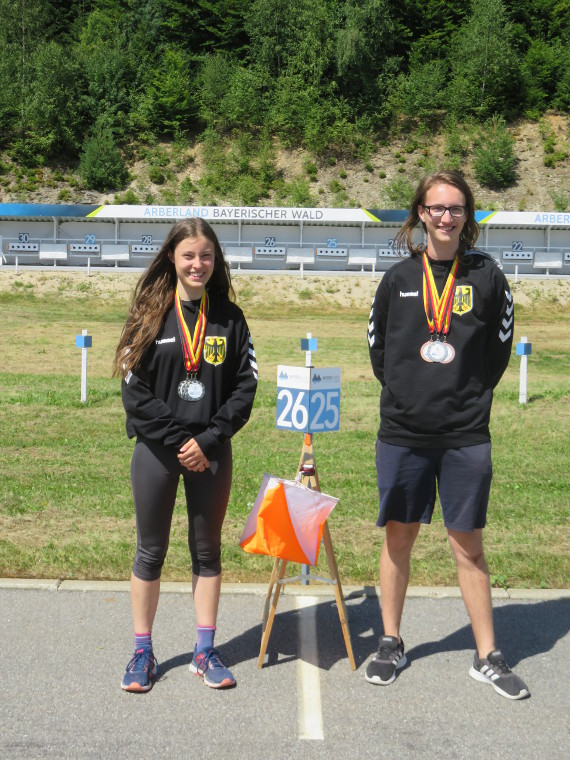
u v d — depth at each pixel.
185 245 3.75
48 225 41.44
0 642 4.13
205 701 3.60
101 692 3.66
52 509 6.71
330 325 28.84
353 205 56.50
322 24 68.81
